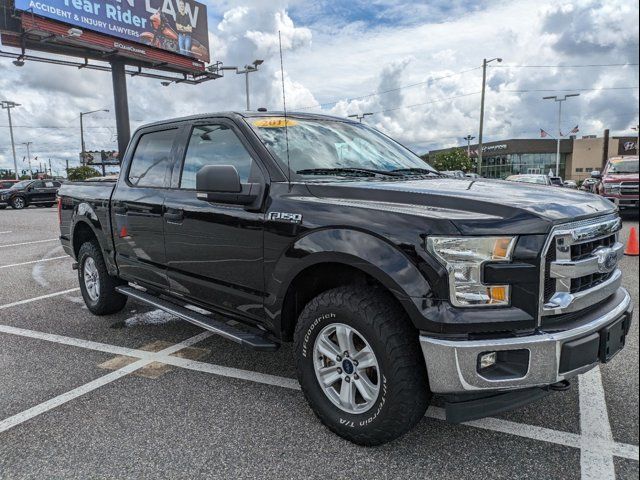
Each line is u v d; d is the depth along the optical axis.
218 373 3.68
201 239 3.44
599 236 2.53
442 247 2.27
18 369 3.79
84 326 4.85
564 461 2.54
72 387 3.46
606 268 2.55
